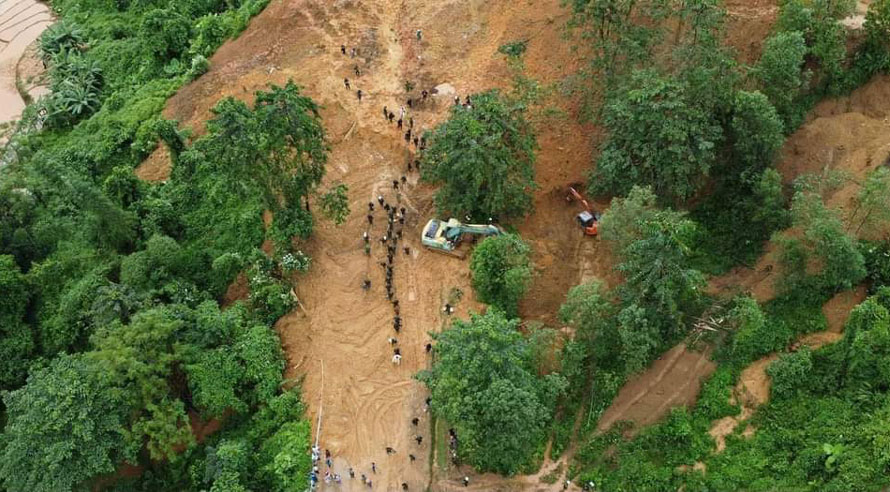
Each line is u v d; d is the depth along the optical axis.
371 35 76.69
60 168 70.62
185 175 69.81
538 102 67.44
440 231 61.34
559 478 49.66
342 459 52.19
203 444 55.44
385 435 53.00
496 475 50.09
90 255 67.12
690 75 59.00
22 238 68.62
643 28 63.25
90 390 50.75
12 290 63.97
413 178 66.94
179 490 54.44
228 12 87.75
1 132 87.75
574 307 51.56
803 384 51.28
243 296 62.94
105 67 90.56
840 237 51.44
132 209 67.38
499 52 72.94
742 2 69.06
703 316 55.78
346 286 60.88
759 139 58.41
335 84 72.69
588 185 63.53
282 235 61.31
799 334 54.00
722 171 62.88
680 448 50.00
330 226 64.44
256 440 54.28
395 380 55.62
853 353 49.50
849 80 64.12
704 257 60.41
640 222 51.84
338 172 67.69
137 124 78.06
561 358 52.59
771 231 59.22
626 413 52.06
